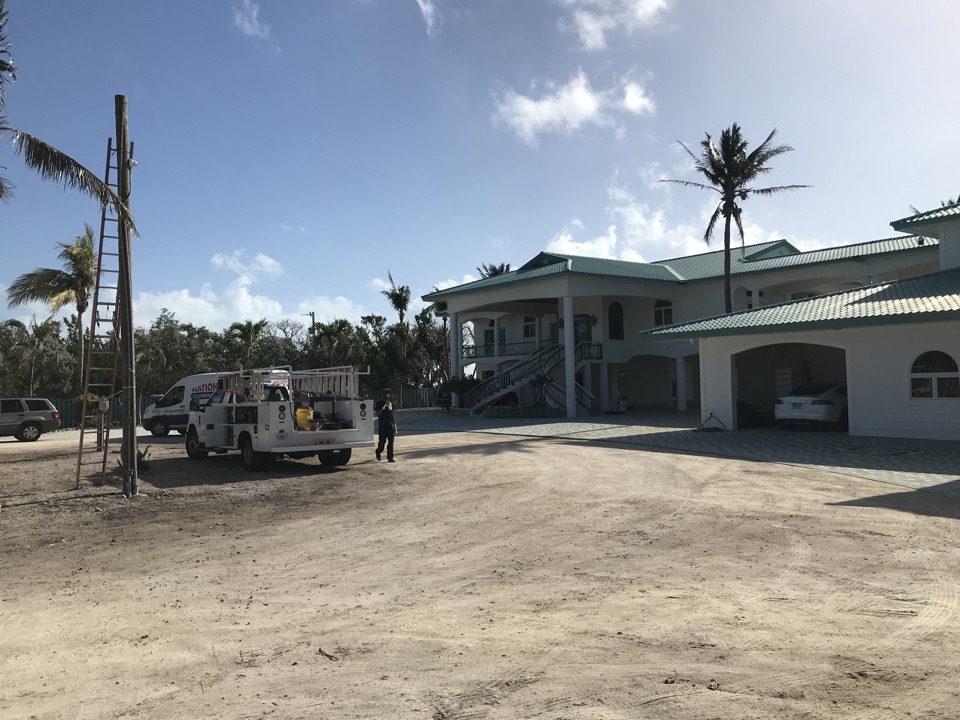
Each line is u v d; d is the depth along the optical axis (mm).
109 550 8445
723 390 22516
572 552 7656
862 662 4535
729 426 22344
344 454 15914
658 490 11500
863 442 17531
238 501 11625
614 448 18203
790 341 20547
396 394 50625
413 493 11969
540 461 15805
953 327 17391
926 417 17844
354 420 15430
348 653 4953
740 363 24469
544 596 6148
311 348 51906
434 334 55906
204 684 4488
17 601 6438
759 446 17516
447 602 6074
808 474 12891
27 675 4703
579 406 32938
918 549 7387
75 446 23719
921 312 16938
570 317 31656
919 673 4348
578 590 6289
